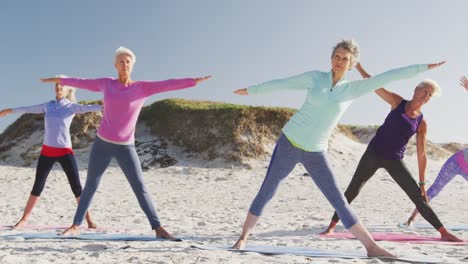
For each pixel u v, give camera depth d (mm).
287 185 14148
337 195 3730
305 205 10164
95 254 3699
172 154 18438
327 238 5109
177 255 3633
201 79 4410
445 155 22172
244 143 18312
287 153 3752
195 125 19312
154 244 4340
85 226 6273
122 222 7047
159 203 10359
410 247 4484
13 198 10453
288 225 6812
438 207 9883
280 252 3830
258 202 3949
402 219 7781
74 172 5848
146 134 20156
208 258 3504
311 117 3662
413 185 5000
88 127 20125
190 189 13445
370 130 24219
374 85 3578
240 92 3805
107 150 4598
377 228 6332
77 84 4578
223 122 19031
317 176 3750
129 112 4500
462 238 5355
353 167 18328
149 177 15805
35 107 5816
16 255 3619
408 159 20438
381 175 16156
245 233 4027
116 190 12617
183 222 7066
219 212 8727
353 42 3664
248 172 16828
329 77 3686
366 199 11469
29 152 19312
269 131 19328
